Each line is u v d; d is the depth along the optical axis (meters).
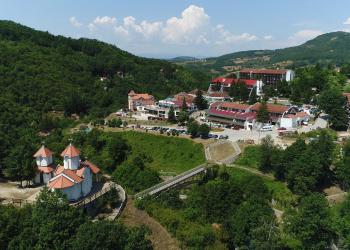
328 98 155.25
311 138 135.38
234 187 100.19
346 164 110.94
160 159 146.25
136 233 71.38
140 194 103.06
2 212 71.88
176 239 82.44
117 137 156.38
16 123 158.25
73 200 91.38
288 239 80.81
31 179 102.12
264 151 122.69
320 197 85.44
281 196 107.25
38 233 66.75
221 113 173.25
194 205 99.31
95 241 63.31
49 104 189.88
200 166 125.75
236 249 82.44
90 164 105.62
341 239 81.56
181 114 177.00
